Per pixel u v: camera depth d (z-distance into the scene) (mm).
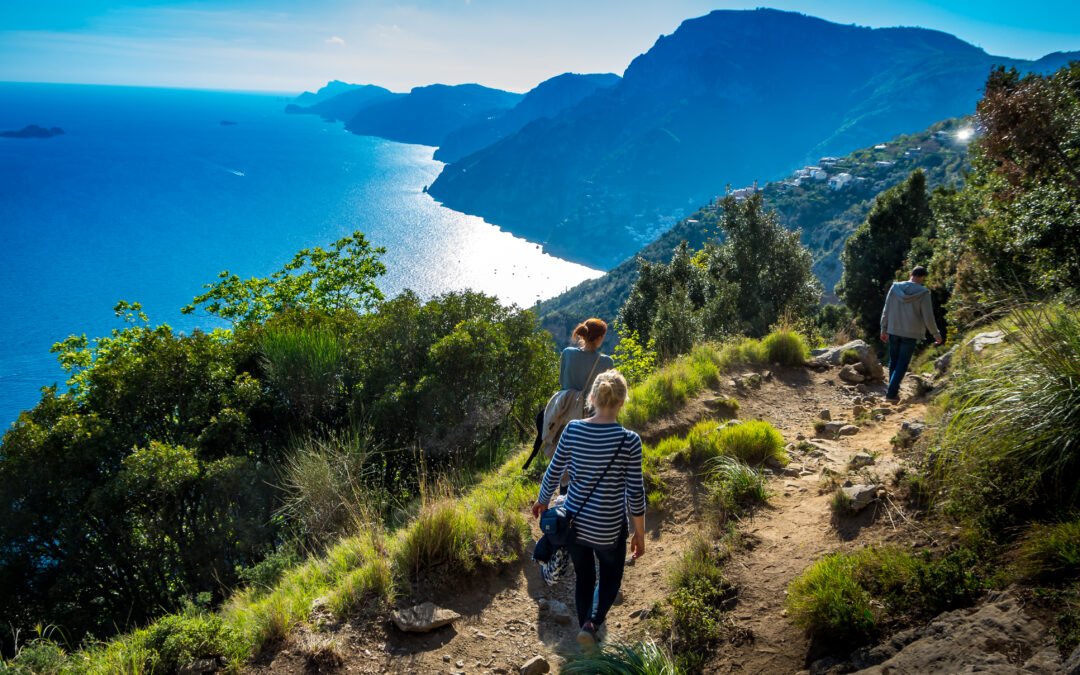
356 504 6184
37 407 10523
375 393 9477
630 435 3418
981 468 3773
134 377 10250
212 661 3441
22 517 8938
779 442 6027
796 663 3221
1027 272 9539
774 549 4242
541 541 3607
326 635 3730
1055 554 2967
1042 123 8266
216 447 9625
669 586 4117
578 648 3811
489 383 10039
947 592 3135
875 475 4648
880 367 9852
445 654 3717
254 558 8305
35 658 3799
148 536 8805
